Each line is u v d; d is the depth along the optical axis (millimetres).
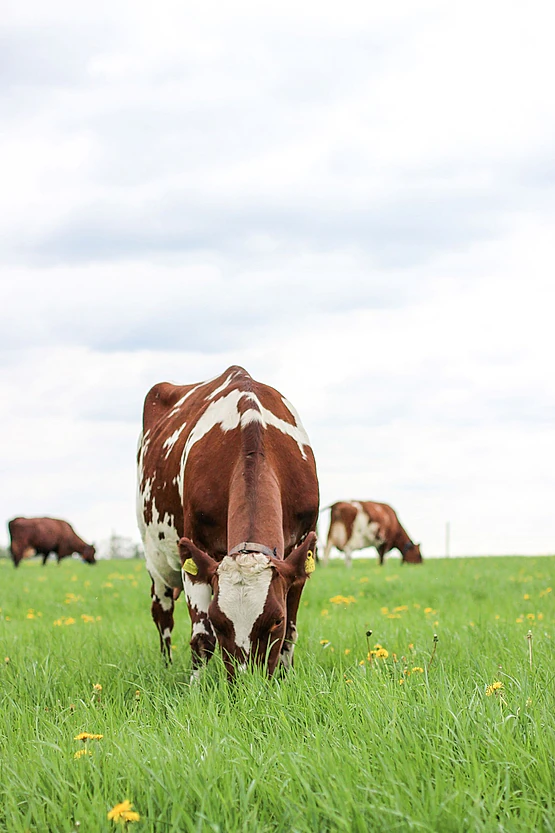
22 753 3971
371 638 7230
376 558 35000
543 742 3490
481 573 15891
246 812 3090
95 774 3477
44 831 3113
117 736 4105
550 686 4527
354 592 13164
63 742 3965
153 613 7730
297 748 3652
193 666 5934
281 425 6539
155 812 3193
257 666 4902
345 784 3186
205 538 6309
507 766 3271
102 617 10852
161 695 5168
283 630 5160
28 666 6184
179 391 8250
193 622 5945
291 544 6430
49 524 32250
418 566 21156
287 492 6262
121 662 6570
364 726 3904
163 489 7211
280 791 3158
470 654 6023
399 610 10430
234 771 3375
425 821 2881
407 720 3869
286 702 4508
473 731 3721
